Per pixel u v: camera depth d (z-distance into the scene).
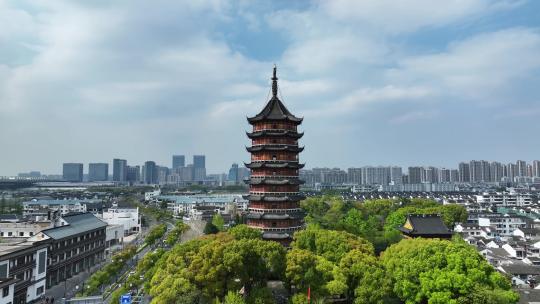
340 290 95.69
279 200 134.62
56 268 153.12
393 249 113.69
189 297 90.31
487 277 95.88
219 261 97.06
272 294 102.44
